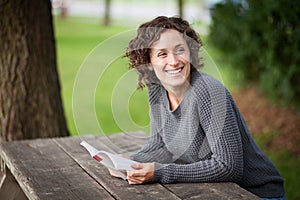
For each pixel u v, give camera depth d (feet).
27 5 14.07
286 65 19.79
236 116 7.82
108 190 7.64
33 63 14.32
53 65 14.90
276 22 19.62
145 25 7.64
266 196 8.32
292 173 15.66
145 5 80.53
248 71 23.90
